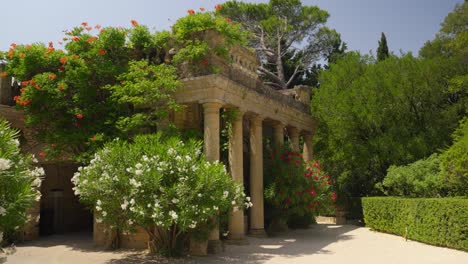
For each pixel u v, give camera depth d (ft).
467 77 69.15
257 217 56.03
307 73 128.57
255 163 56.44
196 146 40.68
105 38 48.26
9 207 23.03
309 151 76.43
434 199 49.70
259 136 56.59
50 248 46.65
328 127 80.23
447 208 46.62
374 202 67.62
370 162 81.25
